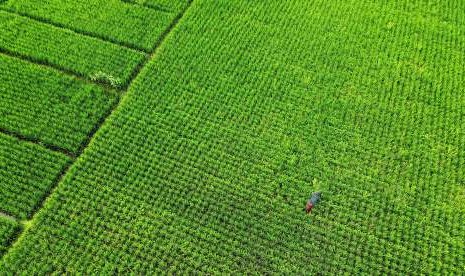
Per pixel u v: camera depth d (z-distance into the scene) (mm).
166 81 23797
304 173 20844
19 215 19828
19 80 23625
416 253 18797
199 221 19703
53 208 19953
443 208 19781
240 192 20375
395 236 19250
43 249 18984
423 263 18594
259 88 23422
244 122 22375
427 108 22641
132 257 18875
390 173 20781
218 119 22500
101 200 20156
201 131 22141
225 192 20375
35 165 21047
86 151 21500
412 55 24562
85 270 18641
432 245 19016
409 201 20062
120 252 18953
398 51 24703
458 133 21922
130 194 20375
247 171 20938
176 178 20734
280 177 20750
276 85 23516
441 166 20953
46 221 19625
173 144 21766
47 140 21812
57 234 19375
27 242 19094
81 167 21062
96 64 24328
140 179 20766
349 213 19781
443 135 21891
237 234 19359
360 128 22109
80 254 19000
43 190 20453
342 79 23688
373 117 22422
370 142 21641
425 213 19797
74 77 23875
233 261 18844
